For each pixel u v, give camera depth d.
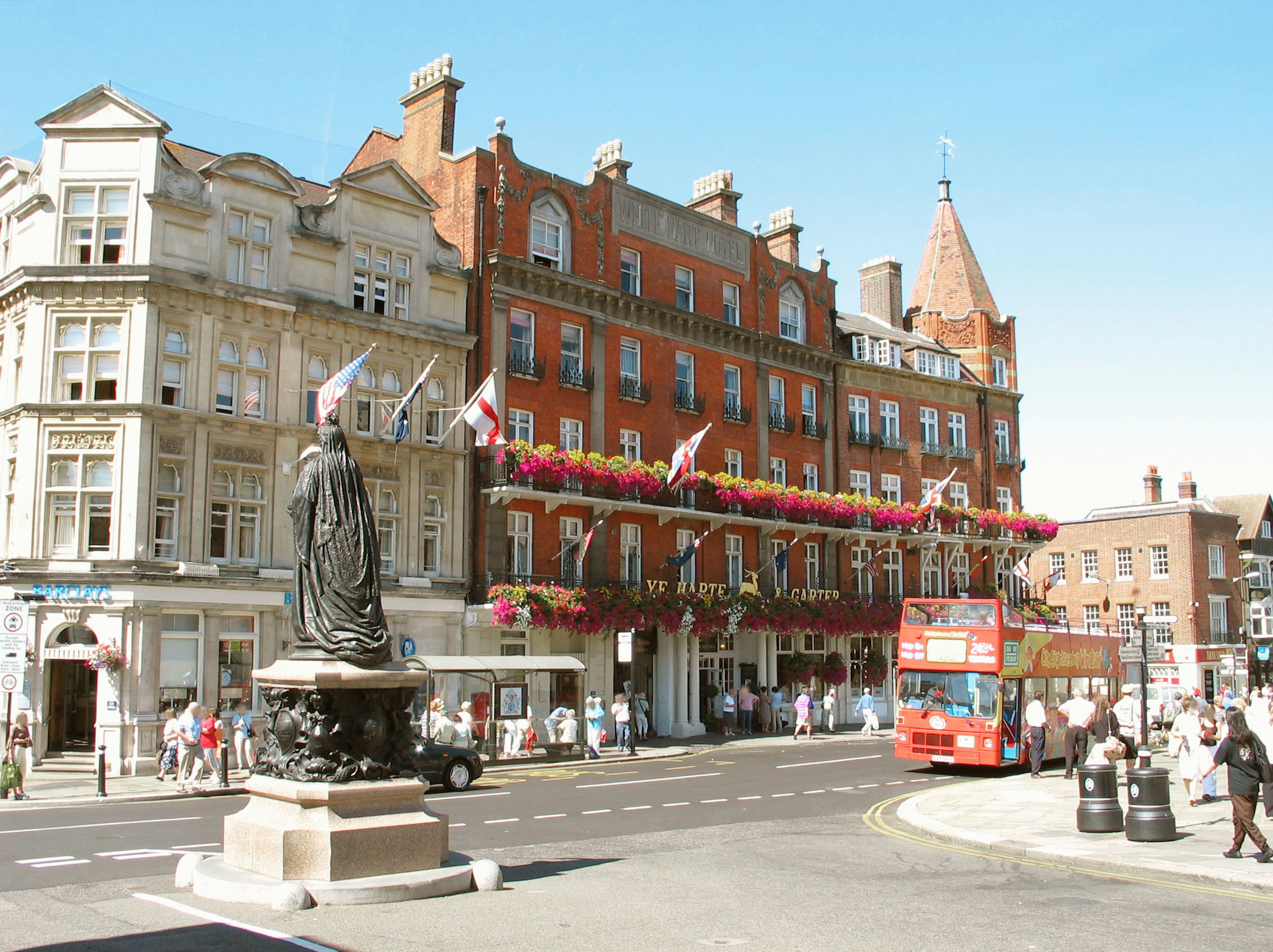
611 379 36.56
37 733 24.94
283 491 28.00
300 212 29.34
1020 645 26.88
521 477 32.06
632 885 11.72
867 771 26.28
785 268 44.00
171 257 26.67
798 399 43.81
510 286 33.81
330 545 11.21
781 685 41.34
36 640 25.16
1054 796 20.23
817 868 13.16
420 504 30.77
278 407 28.11
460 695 30.78
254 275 28.25
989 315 53.53
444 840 11.20
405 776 11.19
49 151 26.66
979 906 10.96
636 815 18.02
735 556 39.94
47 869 12.44
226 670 26.66
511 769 27.05
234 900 10.09
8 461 26.61
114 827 16.45
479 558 31.97
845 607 41.31
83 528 25.48
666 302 38.59
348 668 10.81
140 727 24.77
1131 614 60.81
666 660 36.59
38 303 26.12
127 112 26.80
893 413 47.91
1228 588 60.91
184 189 27.16
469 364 32.62
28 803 20.11
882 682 44.84
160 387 26.17
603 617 33.03
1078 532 63.59
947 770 26.45
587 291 35.69
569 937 9.23
